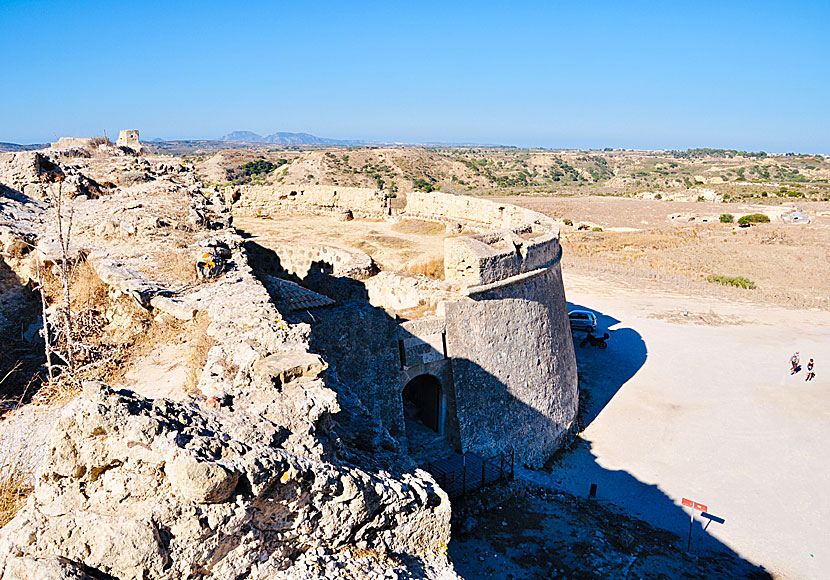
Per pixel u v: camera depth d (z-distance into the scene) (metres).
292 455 7.13
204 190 28.17
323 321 17.56
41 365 10.95
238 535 6.61
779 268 62.69
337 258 27.38
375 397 18.88
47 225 17.59
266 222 36.12
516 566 16.19
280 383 8.70
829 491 22.45
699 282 57.28
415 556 8.96
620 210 103.81
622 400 30.47
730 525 20.09
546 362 25.23
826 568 18.06
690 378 33.50
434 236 33.06
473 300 21.64
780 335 41.97
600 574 16.27
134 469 6.21
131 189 25.84
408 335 19.88
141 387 9.86
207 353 10.06
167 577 6.09
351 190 38.56
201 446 6.29
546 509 19.47
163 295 13.02
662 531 19.44
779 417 28.70
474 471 20.30
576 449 25.53
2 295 13.95
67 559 6.01
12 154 23.28
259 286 14.08
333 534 7.70
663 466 24.02
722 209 104.44
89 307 13.08
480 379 21.77
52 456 6.25
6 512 6.90
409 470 9.94
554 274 27.81
